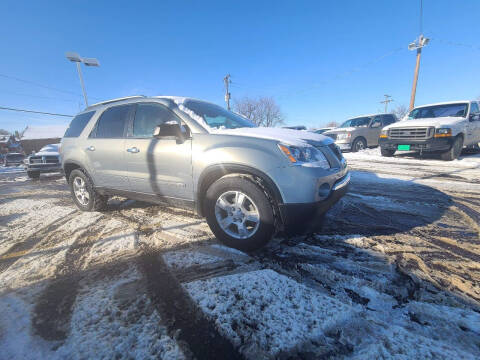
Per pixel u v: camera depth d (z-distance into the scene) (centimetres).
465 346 118
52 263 212
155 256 216
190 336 129
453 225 268
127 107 308
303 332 129
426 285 165
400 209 321
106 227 295
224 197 223
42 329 137
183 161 242
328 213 309
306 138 235
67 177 389
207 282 174
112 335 131
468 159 691
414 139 696
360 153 954
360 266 189
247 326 134
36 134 4303
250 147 213
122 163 294
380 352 116
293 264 195
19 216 367
